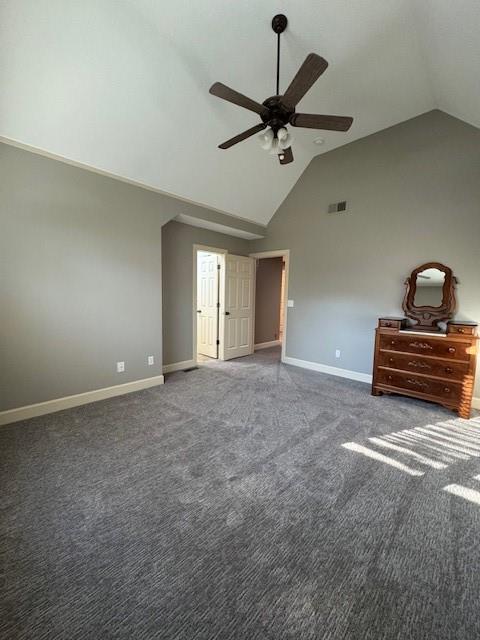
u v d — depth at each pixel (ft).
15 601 3.73
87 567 4.20
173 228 14.12
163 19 7.02
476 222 10.28
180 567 4.22
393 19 7.15
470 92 8.54
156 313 12.10
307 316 15.33
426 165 11.23
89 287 10.02
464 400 9.41
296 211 15.49
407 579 4.08
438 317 10.94
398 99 10.33
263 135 7.18
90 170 9.70
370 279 12.98
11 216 8.23
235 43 7.77
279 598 3.80
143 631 3.42
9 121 7.68
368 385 12.73
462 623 3.54
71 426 8.49
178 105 9.16
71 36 6.76
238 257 17.38
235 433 8.22
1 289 8.20
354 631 3.44
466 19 6.24
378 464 6.82
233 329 17.56
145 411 9.65
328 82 9.40
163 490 5.83
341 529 4.93
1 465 6.58
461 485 6.11
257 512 5.28
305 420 9.12
